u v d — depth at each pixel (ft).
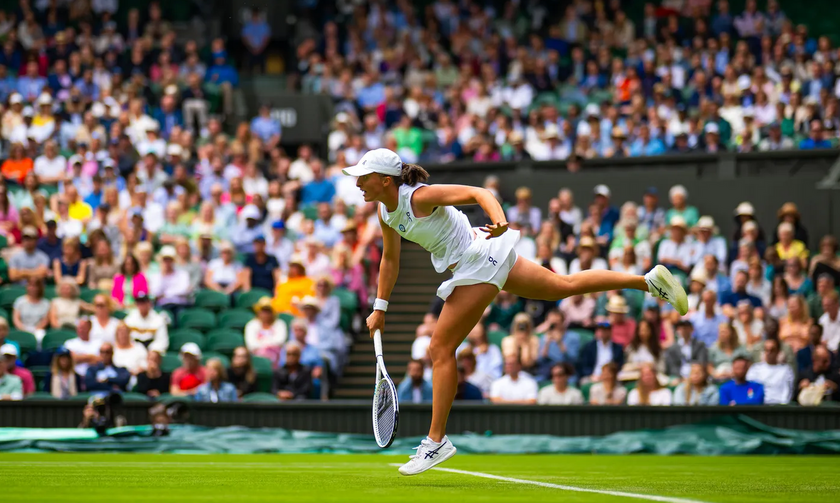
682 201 49.44
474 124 60.75
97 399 31.96
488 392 37.42
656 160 53.67
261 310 39.65
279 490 14.64
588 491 14.48
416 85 69.15
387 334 45.39
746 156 52.19
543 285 16.93
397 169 16.31
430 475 19.06
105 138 56.54
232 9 78.89
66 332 40.01
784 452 31.71
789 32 68.33
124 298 43.06
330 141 60.64
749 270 41.63
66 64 65.92
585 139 56.24
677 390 35.12
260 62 77.46
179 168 51.24
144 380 36.65
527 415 33.76
